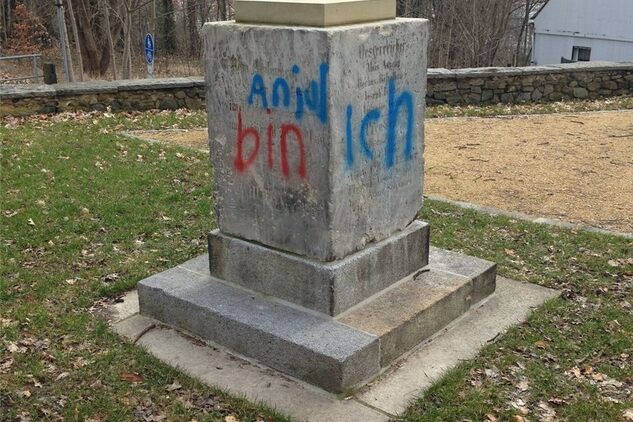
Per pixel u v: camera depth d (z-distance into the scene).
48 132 9.23
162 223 6.12
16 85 10.49
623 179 7.69
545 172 7.98
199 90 11.08
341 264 3.98
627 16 25.86
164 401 3.66
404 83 4.20
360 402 3.63
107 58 21.72
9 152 8.15
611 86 12.47
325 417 3.51
